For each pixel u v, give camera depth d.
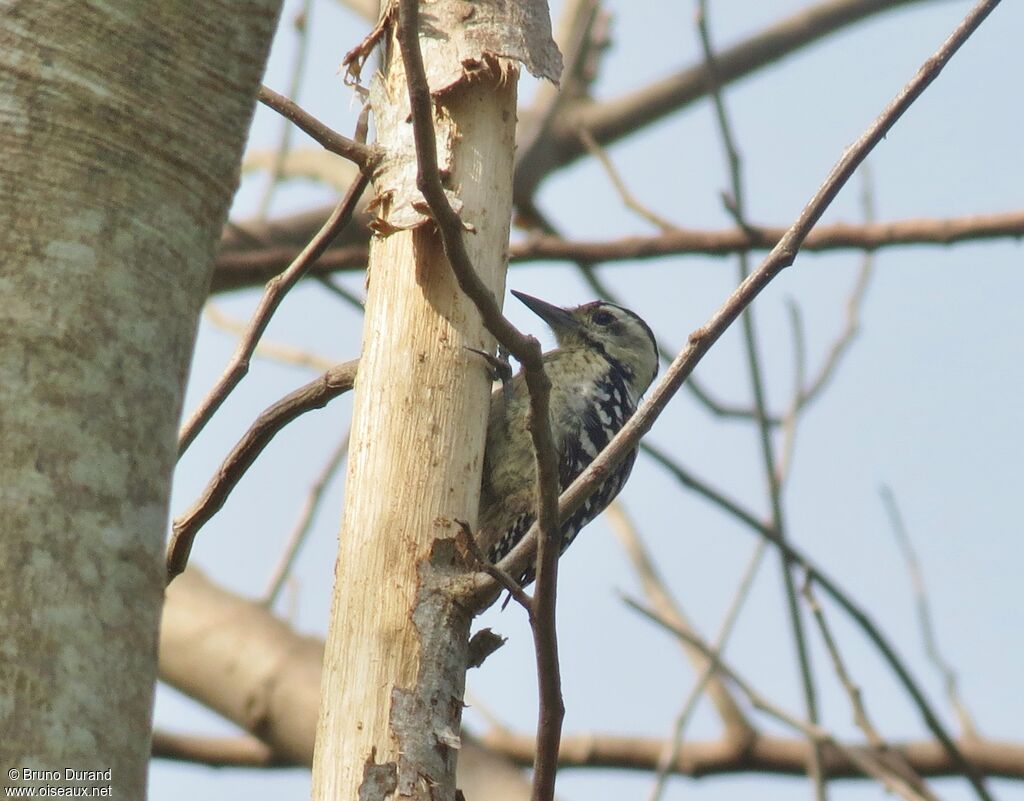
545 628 6.85
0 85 5.47
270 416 8.66
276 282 8.93
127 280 5.38
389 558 7.79
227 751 13.84
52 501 4.99
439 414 8.14
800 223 7.49
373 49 9.15
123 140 5.52
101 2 5.62
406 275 8.47
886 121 7.70
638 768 14.52
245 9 5.90
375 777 7.31
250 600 14.38
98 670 4.86
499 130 8.84
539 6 9.17
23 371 5.12
